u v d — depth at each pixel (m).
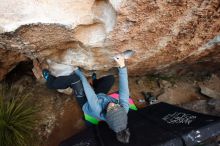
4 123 3.27
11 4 2.21
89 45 2.83
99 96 2.88
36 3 2.25
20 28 2.37
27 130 3.49
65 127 3.86
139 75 4.43
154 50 3.25
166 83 4.60
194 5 2.55
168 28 2.84
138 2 2.33
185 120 3.02
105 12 2.51
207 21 2.88
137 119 3.15
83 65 3.20
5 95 3.84
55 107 4.00
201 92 4.54
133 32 2.72
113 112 2.56
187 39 3.18
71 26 2.46
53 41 2.70
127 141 2.66
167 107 3.37
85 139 2.91
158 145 2.62
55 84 3.02
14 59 3.29
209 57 4.02
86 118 3.03
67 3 2.32
